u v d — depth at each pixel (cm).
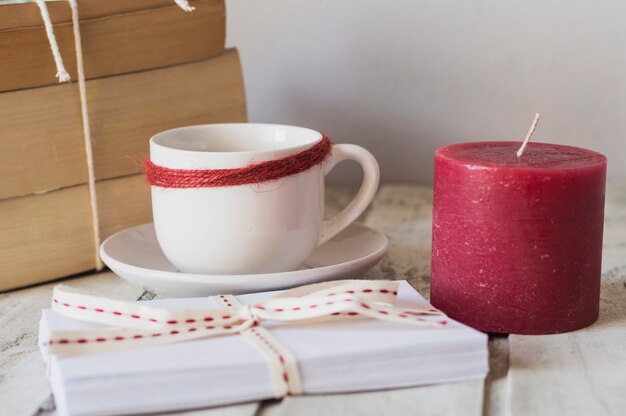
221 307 56
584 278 58
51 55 68
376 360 49
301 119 102
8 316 64
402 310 53
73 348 49
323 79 100
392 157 101
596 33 94
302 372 48
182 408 47
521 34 95
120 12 71
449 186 58
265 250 63
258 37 100
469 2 95
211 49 79
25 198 69
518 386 50
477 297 58
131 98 74
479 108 98
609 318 61
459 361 50
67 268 72
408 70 98
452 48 97
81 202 72
